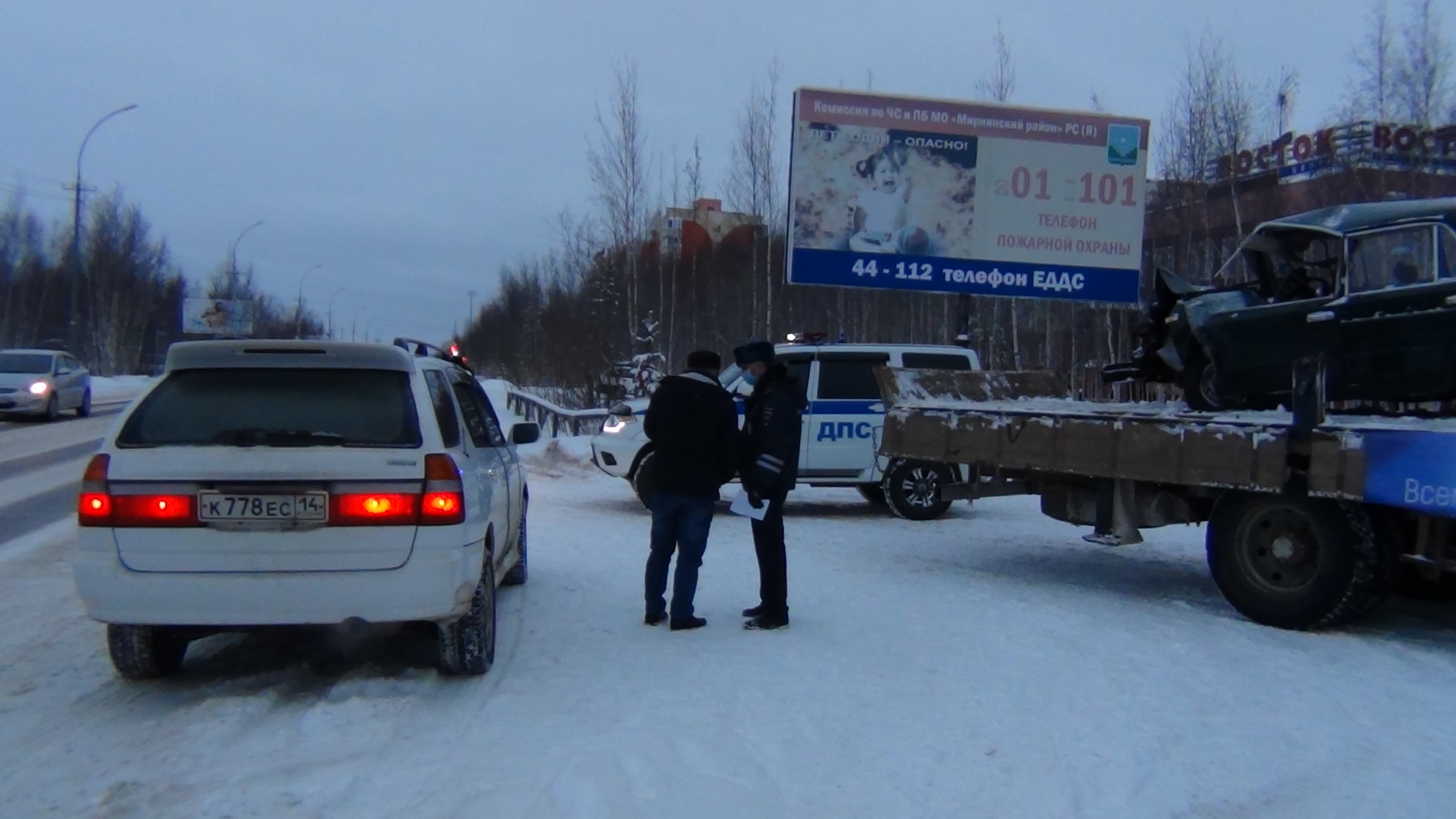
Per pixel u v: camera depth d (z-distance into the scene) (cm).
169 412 524
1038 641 659
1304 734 492
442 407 573
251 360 538
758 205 2902
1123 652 636
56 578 842
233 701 512
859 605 764
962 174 1794
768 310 2719
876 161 1777
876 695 546
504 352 6488
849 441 1281
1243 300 902
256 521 495
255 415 525
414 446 515
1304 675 588
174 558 491
